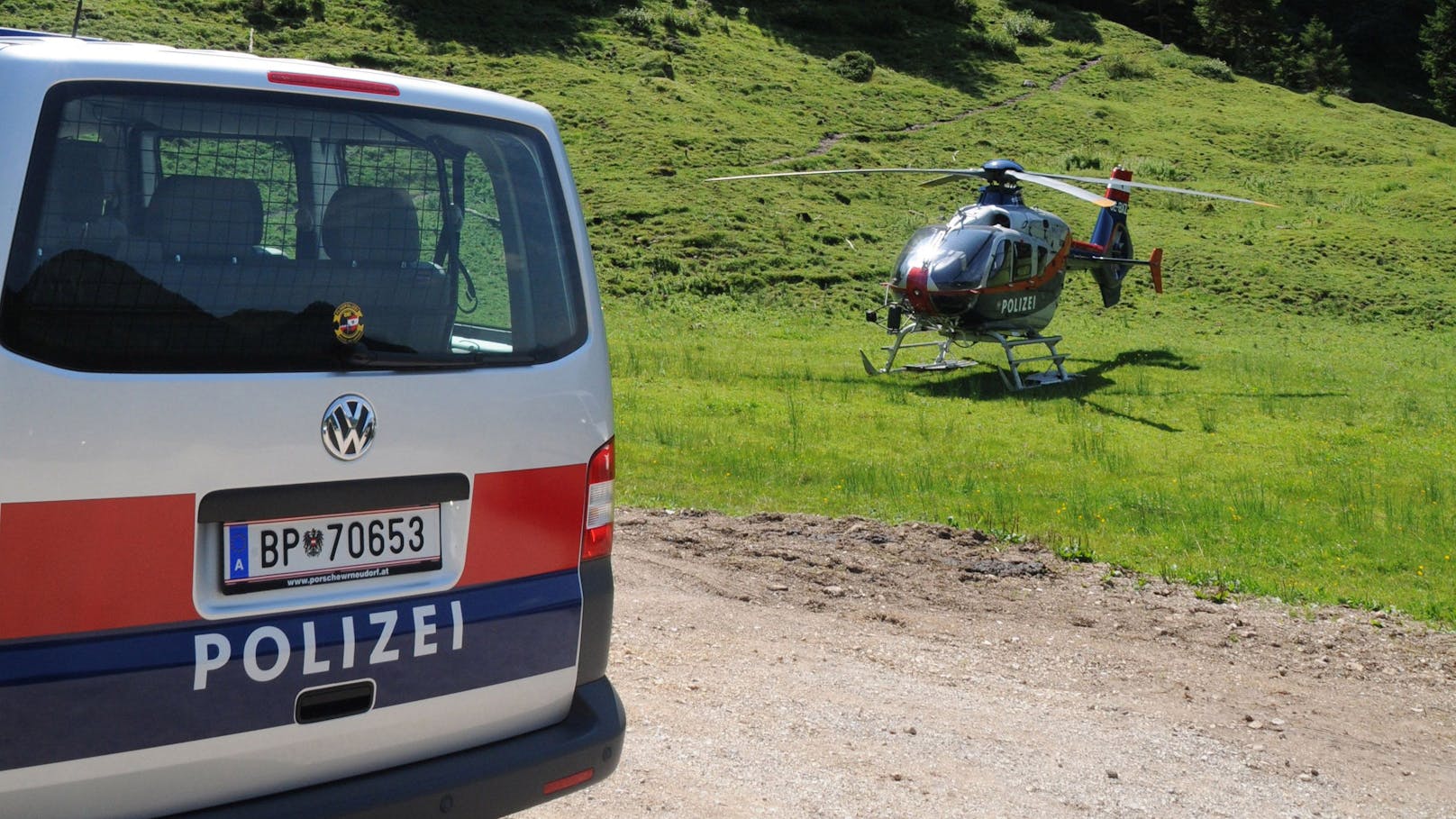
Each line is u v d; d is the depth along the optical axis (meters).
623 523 9.56
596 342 3.49
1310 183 62.59
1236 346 35.88
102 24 52.41
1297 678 6.76
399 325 3.06
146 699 2.67
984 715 5.67
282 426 2.86
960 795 4.66
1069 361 29.53
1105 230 29.22
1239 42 99.38
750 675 5.96
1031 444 18.30
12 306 2.54
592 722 3.38
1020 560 9.16
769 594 7.74
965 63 78.25
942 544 9.55
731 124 58.34
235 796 2.83
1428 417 21.92
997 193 25.12
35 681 2.54
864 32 81.31
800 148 57.47
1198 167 63.94
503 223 3.33
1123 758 5.24
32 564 2.55
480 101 3.35
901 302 24.73
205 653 2.75
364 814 2.92
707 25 75.38
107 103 2.72
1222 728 5.79
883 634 7.01
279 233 2.93
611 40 68.31
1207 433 20.09
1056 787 4.82
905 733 5.32
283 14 61.19
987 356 29.94
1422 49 122.88
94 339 2.63
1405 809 4.95
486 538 3.21
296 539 2.89
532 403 3.29
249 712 2.81
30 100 2.62
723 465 14.19
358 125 3.09
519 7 69.38
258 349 2.84
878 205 51.34
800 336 33.50
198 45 53.94
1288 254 49.16
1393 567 10.26
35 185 2.60
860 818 4.36
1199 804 4.79
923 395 23.47
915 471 14.75
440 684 3.11
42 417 2.55
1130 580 8.77
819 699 5.68
